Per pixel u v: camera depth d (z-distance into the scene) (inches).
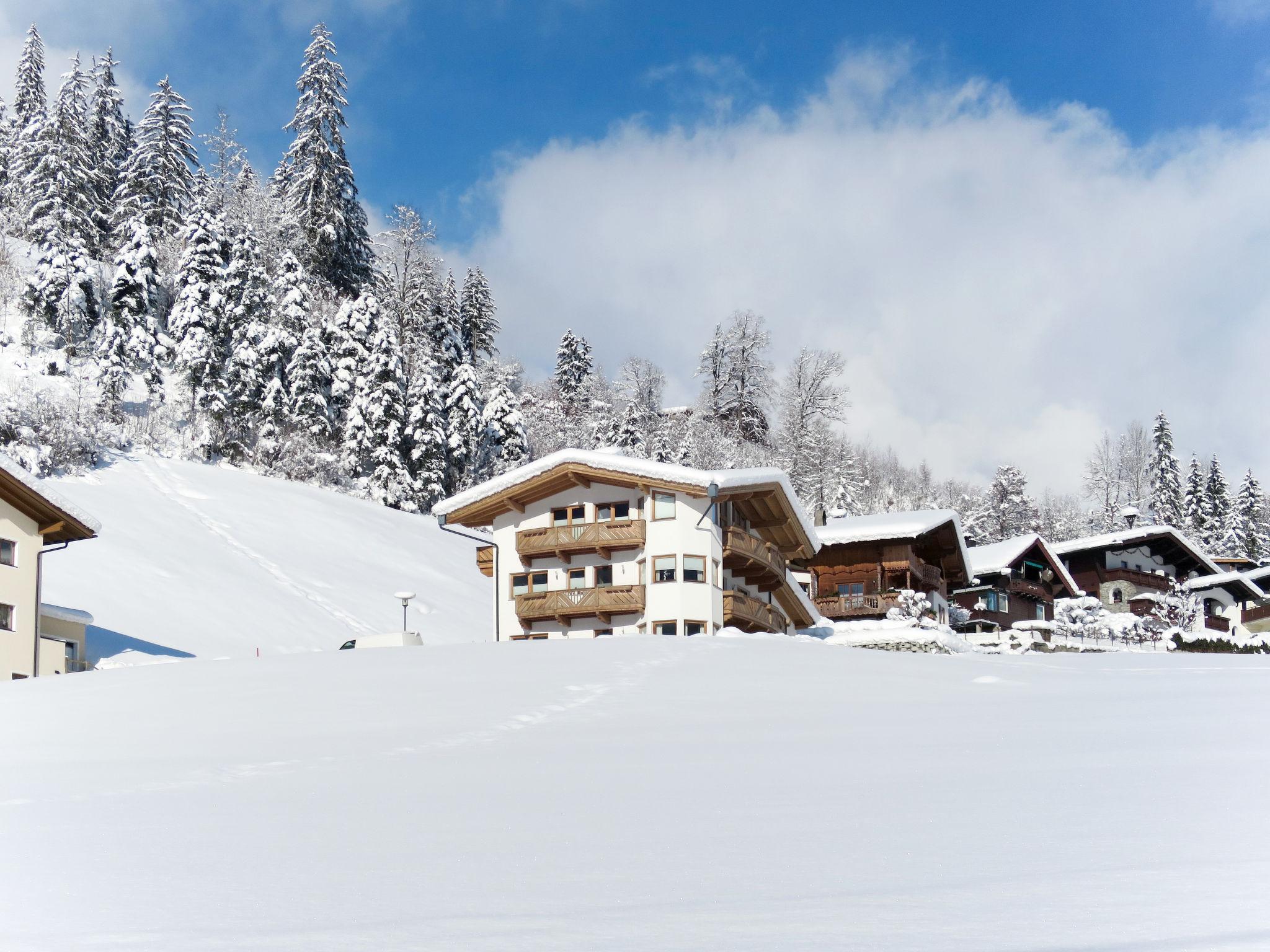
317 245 4160.9
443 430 3464.6
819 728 617.3
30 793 499.8
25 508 1565.0
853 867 317.7
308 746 603.2
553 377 5187.0
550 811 421.4
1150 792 405.7
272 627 2096.5
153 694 832.3
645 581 1856.5
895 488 5556.1
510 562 1967.3
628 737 600.4
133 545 2255.2
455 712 708.0
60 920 293.9
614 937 258.8
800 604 2258.9
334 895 311.1
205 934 276.1
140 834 405.4
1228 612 3230.8
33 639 1549.0
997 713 658.2
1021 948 234.5
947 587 2817.4
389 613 2381.9
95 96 4441.4
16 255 3681.1
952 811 390.3
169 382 3265.3
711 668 907.4
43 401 2672.2
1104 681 842.2
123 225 3639.3
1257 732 546.9
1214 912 253.0
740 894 293.4
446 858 352.2
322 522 2810.0
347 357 3348.9
